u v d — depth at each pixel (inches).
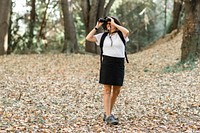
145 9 1093.8
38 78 455.5
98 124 231.3
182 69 465.1
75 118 249.3
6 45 725.3
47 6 987.3
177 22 970.1
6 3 713.0
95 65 578.9
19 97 328.8
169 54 655.8
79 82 428.5
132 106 293.4
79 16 1074.7
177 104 291.4
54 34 1047.6
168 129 217.9
